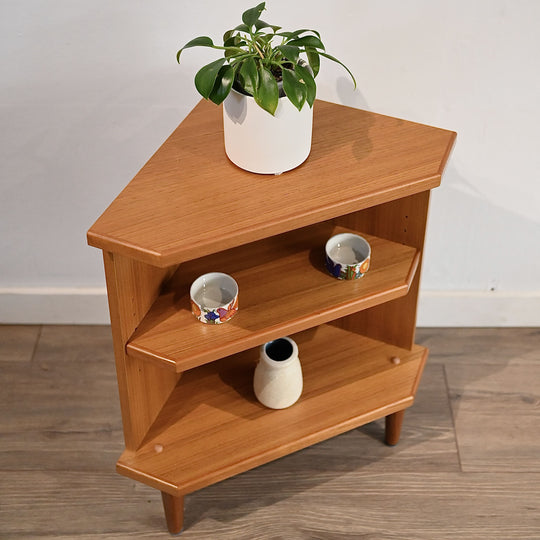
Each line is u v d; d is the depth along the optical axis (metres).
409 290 1.61
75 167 1.79
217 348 1.33
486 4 1.54
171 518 1.60
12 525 1.65
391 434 1.76
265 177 1.30
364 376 1.67
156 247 1.15
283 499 1.70
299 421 1.58
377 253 1.52
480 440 1.81
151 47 1.60
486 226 1.90
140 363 1.42
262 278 1.47
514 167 1.79
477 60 1.62
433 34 1.58
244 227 1.19
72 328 2.08
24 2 1.53
